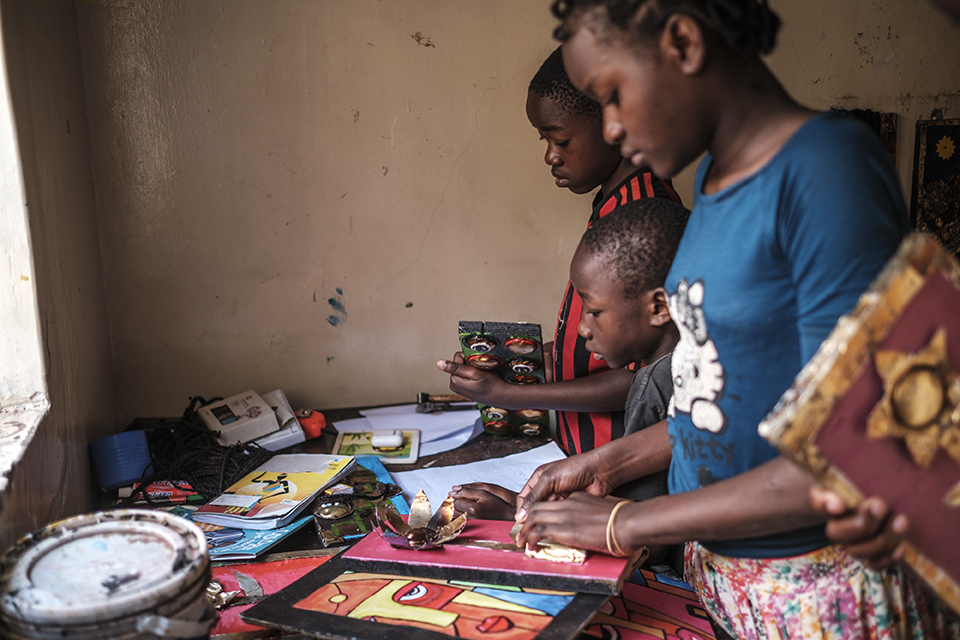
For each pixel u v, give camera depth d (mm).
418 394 2049
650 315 1112
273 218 1949
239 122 1888
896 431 615
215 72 1854
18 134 1168
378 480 1538
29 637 664
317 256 1989
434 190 2002
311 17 1870
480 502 1221
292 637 961
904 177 2209
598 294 1110
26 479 1023
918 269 611
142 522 812
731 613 904
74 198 1607
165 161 1871
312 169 1941
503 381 1478
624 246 1077
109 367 1897
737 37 703
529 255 2076
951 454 632
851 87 2121
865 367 601
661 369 1150
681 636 952
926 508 628
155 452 1604
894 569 807
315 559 1239
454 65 1946
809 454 592
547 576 917
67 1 1667
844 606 804
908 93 2148
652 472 1120
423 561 984
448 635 847
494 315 2098
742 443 794
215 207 1916
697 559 974
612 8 704
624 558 937
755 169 729
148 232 1895
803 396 586
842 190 648
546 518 958
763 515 717
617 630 962
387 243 2012
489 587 943
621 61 721
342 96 1919
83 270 1655
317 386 2062
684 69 712
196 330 1971
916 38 2111
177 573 714
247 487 1455
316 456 1607
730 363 773
